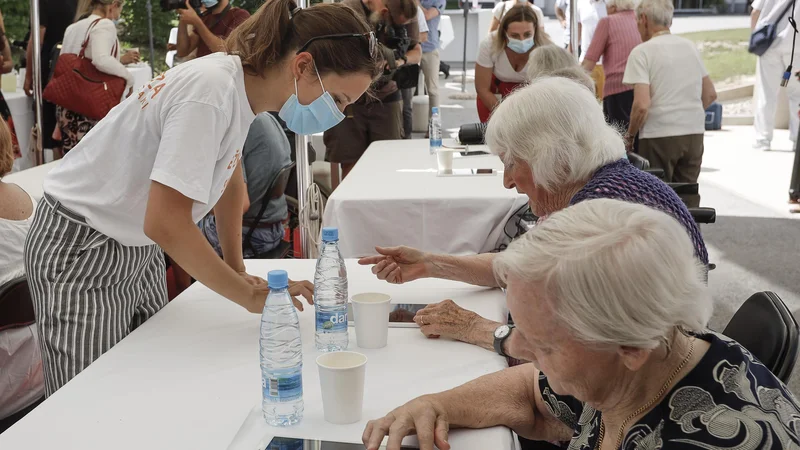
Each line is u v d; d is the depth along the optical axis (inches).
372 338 60.9
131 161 62.3
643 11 169.2
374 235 108.6
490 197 105.7
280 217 128.0
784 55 299.6
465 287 76.0
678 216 58.8
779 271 169.3
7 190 92.2
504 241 107.1
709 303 35.8
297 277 80.1
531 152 63.2
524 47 178.5
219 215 77.4
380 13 164.9
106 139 63.0
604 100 208.7
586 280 34.3
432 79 289.4
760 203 229.1
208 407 51.1
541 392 50.8
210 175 59.8
